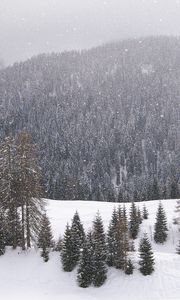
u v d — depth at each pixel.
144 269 30.41
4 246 33.56
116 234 32.25
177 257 33.16
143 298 27.69
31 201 32.62
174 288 28.48
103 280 29.88
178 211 59.12
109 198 115.69
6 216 33.03
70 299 27.59
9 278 30.42
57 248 35.06
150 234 56.00
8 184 31.98
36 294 28.14
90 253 29.95
